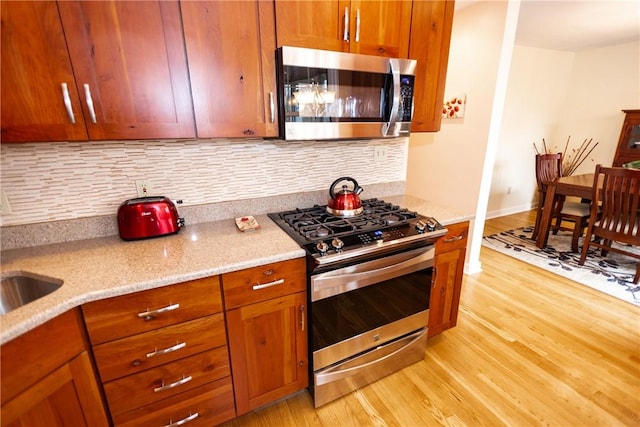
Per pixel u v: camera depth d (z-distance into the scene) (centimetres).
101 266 114
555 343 197
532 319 221
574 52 453
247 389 138
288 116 135
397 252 150
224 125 131
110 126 112
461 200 288
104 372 107
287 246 133
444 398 159
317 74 137
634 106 405
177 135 124
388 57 155
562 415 149
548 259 318
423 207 194
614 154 429
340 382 156
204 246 133
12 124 99
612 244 353
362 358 160
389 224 157
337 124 147
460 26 264
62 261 118
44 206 132
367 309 152
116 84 110
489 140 258
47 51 99
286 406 156
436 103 183
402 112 163
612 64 418
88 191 139
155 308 108
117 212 139
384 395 162
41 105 102
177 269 112
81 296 96
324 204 197
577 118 463
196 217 163
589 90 446
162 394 119
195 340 119
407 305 166
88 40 103
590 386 164
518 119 441
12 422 84
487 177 269
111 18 104
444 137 295
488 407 154
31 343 86
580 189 299
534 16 292
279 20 129
